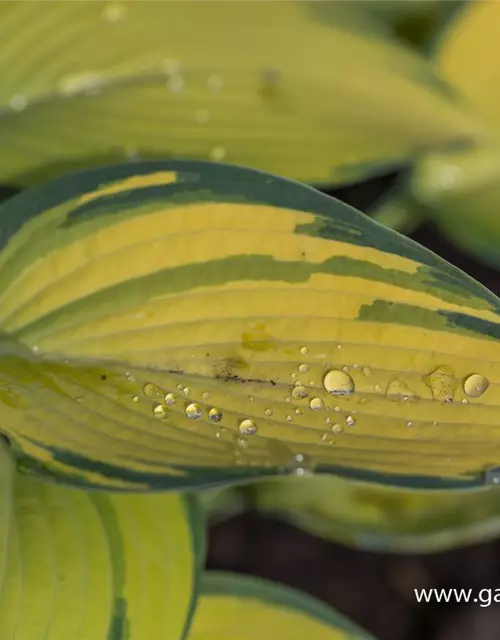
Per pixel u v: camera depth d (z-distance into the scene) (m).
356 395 0.48
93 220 0.49
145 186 0.49
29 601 0.51
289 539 0.78
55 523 0.52
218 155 0.57
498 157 0.62
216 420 0.49
